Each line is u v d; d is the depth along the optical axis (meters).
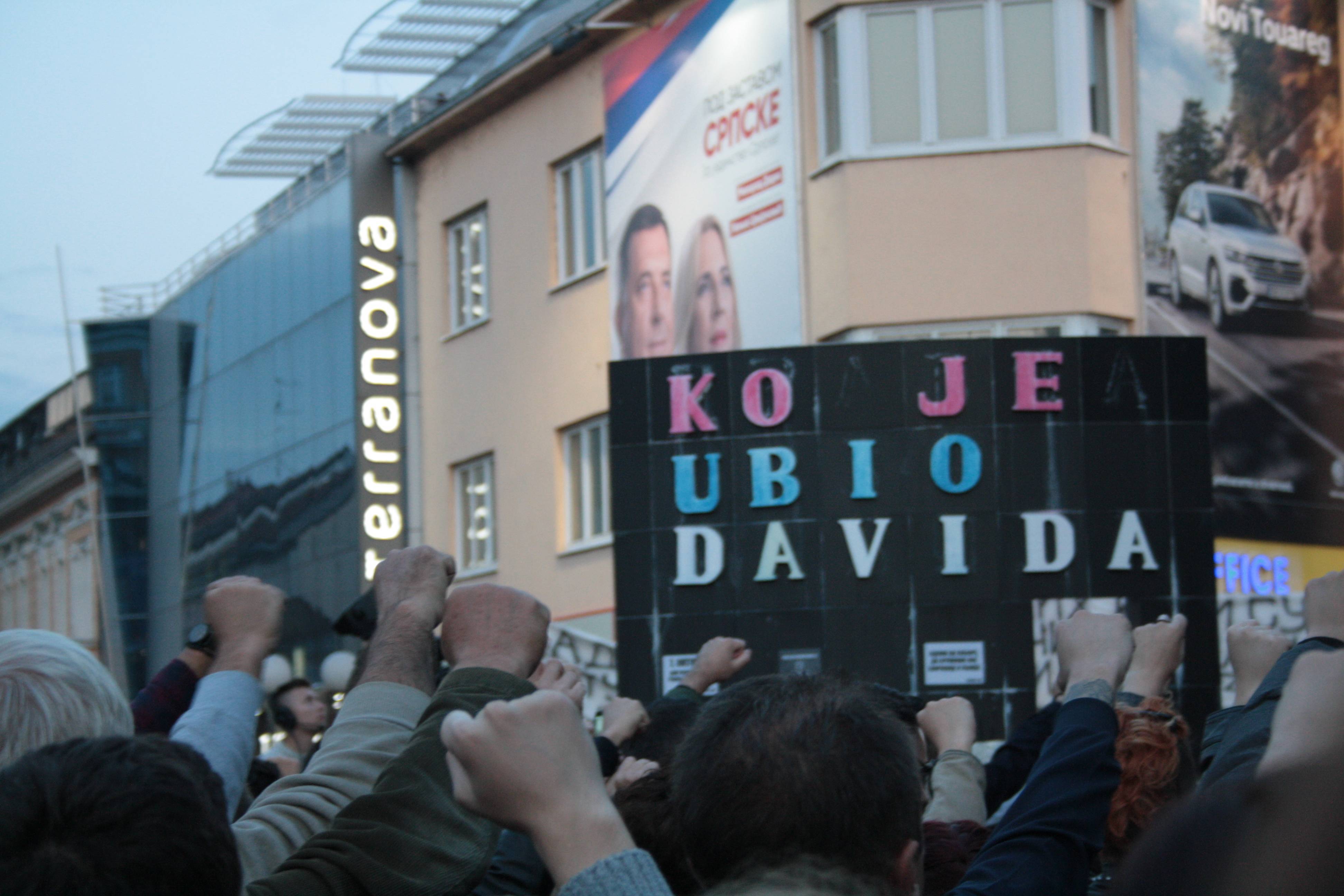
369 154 22.89
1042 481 10.26
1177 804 0.94
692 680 4.36
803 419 10.35
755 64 16.38
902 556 10.23
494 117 21.08
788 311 15.87
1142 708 3.18
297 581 25.50
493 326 20.98
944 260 15.14
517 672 2.47
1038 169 15.11
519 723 1.53
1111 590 10.18
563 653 17.69
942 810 3.38
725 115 16.75
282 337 26.33
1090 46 15.38
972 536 10.21
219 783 1.74
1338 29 16.84
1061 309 14.95
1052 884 2.26
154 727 2.74
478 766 1.52
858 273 15.25
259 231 27.61
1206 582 10.23
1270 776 0.87
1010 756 4.29
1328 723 1.10
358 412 22.50
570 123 19.58
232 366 29.08
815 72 15.94
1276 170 16.20
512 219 20.69
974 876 2.29
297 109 26.28
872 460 10.30
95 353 34.12
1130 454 10.30
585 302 19.19
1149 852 0.89
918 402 10.32
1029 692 10.09
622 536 10.45
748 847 1.74
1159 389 10.36
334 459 23.97
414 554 2.88
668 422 10.47
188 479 31.47
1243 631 2.84
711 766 1.80
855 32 15.47
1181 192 15.54
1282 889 0.82
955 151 15.22
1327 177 16.56
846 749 1.78
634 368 10.55
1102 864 3.01
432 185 22.39
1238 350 15.61
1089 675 2.56
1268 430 15.63
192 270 31.31
